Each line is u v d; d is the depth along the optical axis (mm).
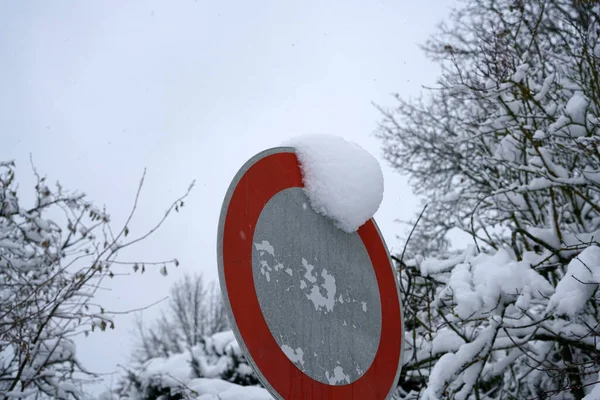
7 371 5598
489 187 7367
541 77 5598
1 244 5992
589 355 3996
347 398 1727
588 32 5094
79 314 4984
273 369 1562
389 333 1965
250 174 1757
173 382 5887
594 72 4629
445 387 3408
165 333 20984
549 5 6520
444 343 4090
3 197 6277
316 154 1961
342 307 1853
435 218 8328
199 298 22094
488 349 3543
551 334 3926
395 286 2078
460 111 9117
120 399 6133
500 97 5074
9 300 5602
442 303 4281
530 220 5809
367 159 2061
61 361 5750
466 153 7898
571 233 4648
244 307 1569
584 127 4699
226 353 6426
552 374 4168
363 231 2057
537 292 3518
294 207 1856
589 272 3166
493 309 3578
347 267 1932
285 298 1690
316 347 1710
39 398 5945
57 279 5516
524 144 5355
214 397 5449
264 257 1690
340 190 1937
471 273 3863
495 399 4832
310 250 1839
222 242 1598
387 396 1856
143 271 5262
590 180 4391
